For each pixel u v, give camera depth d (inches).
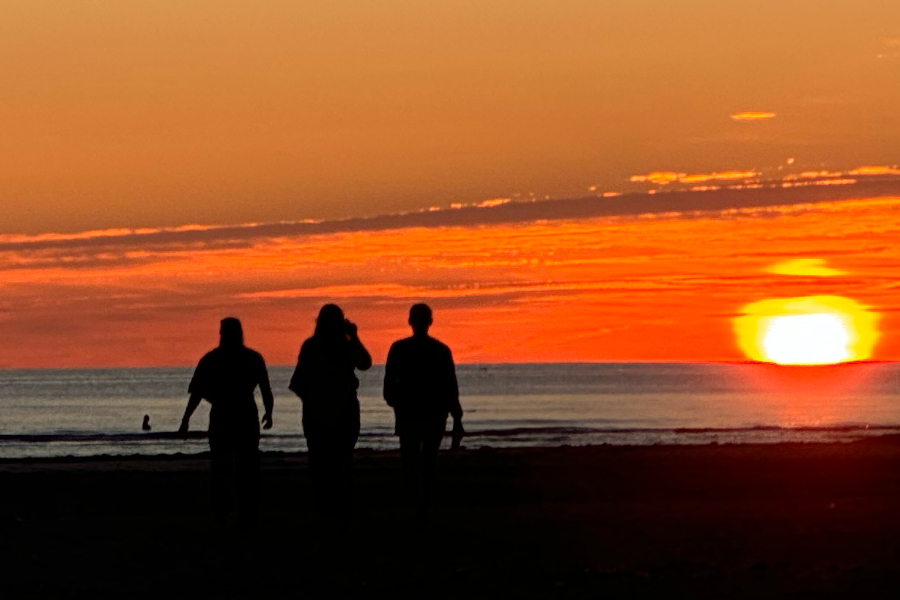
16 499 1861.5
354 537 1396.4
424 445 1428.4
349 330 1441.9
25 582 1117.1
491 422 6525.6
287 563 1218.0
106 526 1521.9
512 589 1056.2
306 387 1418.6
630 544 1314.0
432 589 1062.4
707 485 1950.1
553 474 2146.9
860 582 1065.5
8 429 6574.8
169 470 2573.8
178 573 1162.6
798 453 2731.3
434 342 1429.6
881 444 3137.3
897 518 1512.1
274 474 2245.3
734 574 1113.4
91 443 4837.6
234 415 1446.9
